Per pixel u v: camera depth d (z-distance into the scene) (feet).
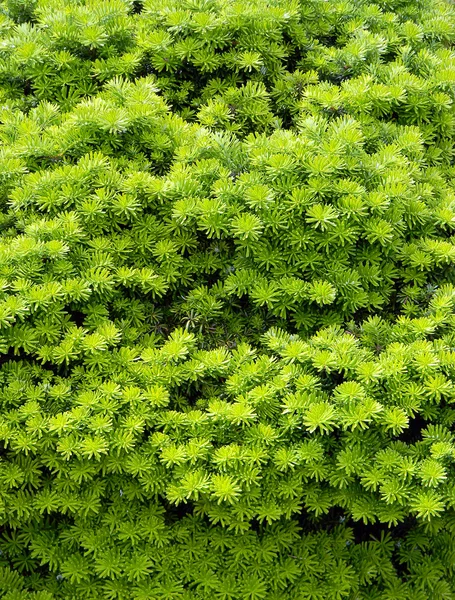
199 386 6.92
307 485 6.66
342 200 7.00
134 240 7.14
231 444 6.57
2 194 7.30
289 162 7.05
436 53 8.24
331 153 7.12
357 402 6.57
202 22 7.77
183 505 6.86
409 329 6.95
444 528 6.91
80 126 7.30
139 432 6.59
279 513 6.56
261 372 6.73
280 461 6.54
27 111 7.85
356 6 8.48
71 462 6.63
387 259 7.20
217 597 6.63
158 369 6.76
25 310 6.67
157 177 7.30
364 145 7.60
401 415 6.54
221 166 7.20
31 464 6.63
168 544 6.71
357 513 6.56
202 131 7.38
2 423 6.53
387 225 6.99
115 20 7.95
